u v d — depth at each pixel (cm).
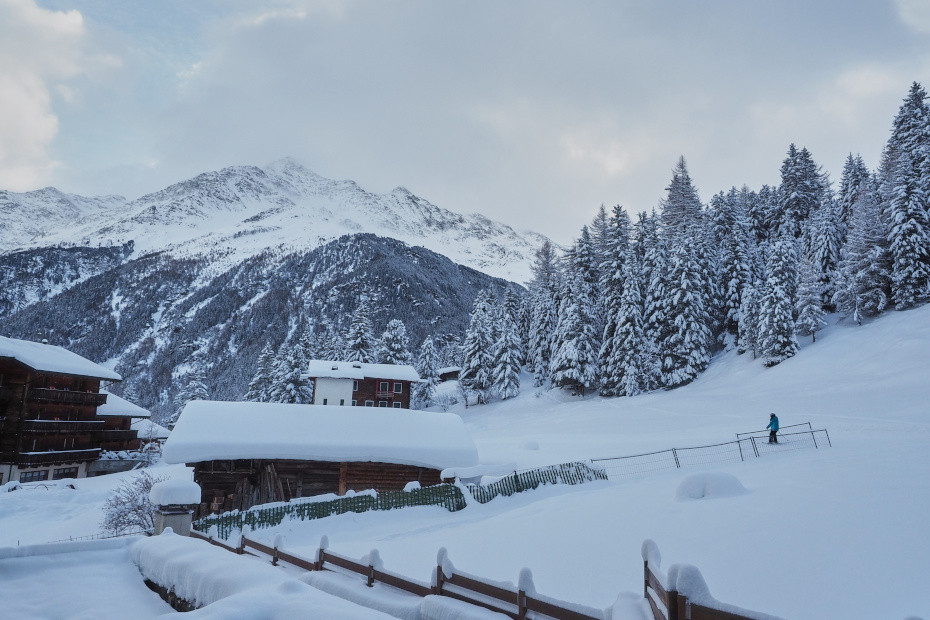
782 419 3672
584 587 909
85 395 5106
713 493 1509
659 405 5403
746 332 5988
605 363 6688
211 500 2738
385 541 1612
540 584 952
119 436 5691
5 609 625
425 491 2136
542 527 1453
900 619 629
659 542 1127
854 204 6656
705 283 6781
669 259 6894
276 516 1900
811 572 822
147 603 663
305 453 2709
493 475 2717
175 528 1286
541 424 5688
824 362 5009
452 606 570
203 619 425
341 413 3117
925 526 954
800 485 1481
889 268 5753
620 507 1563
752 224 8056
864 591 723
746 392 5016
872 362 4566
